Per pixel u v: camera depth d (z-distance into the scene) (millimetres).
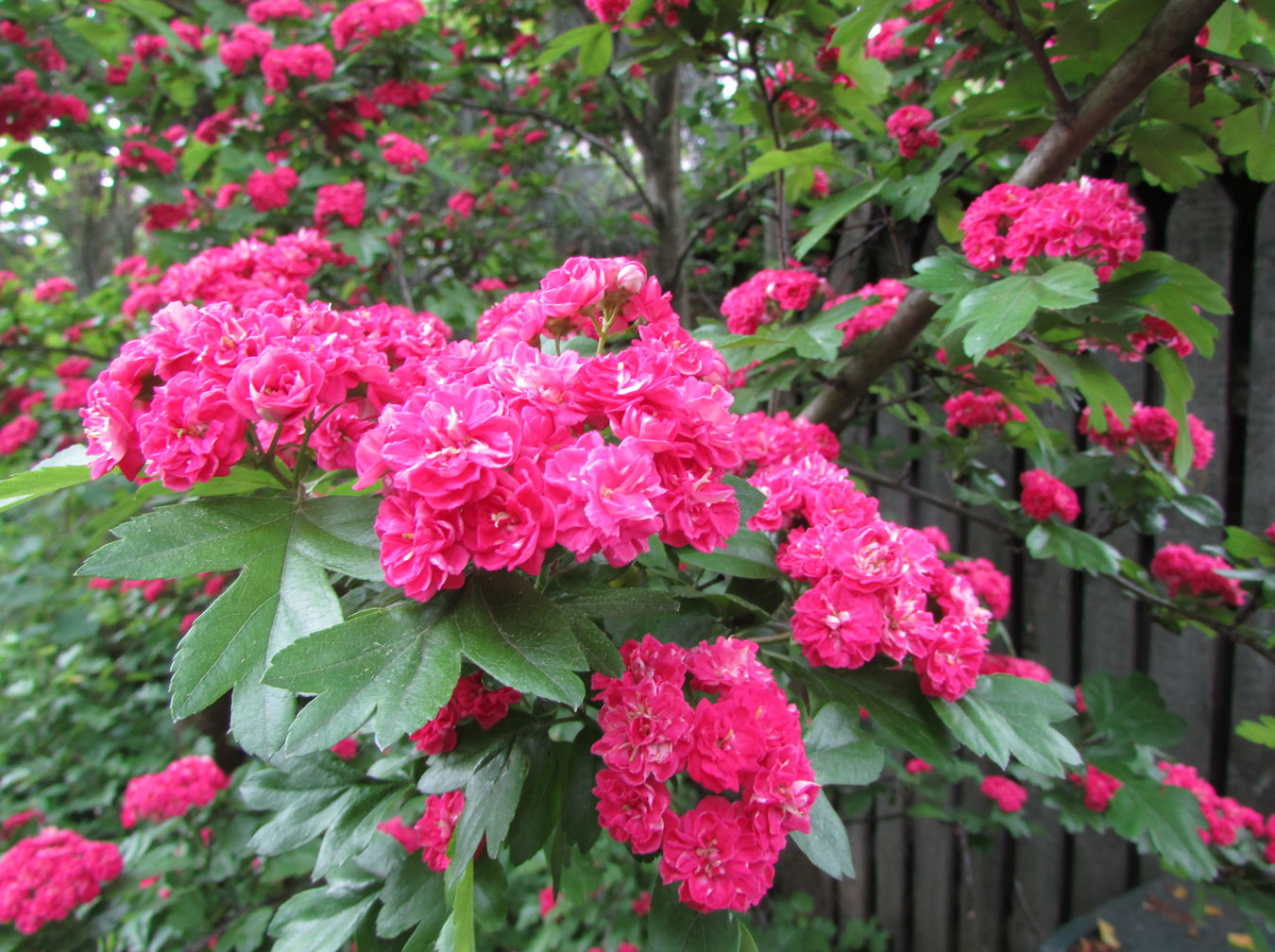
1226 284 308
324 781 160
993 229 190
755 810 125
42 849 274
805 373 256
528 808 137
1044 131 223
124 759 484
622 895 405
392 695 103
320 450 137
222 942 300
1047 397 280
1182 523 330
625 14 235
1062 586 373
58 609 616
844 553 145
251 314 130
